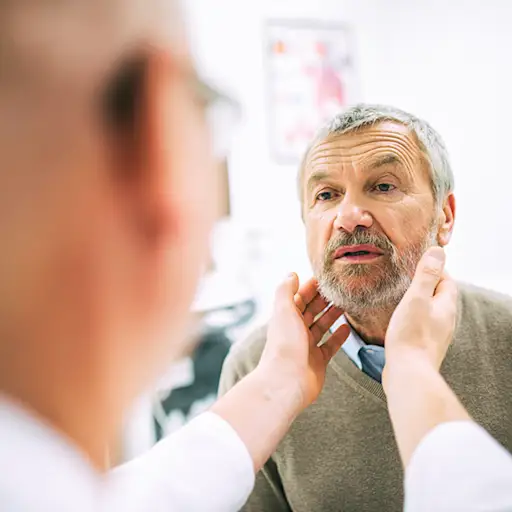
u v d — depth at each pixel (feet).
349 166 2.33
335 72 7.44
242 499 1.67
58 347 0.70
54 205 0.67
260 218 7.45
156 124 0.68
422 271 1.83
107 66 0.67
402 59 7.45
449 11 7.23
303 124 7.43
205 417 1.81
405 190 2.34
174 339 0.84
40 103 0.65
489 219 7.50
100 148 0.68
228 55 7.09
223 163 0.87
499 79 7.40
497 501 1.06
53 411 0.73
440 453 1.21
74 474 0.73
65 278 0.69
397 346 1.69
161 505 1.43
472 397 2.38
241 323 6.52
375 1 7.43
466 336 2.49
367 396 2.45
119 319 0.74
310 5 7.33
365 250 2.34
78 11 0.66
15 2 0.64
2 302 0.67
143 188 0.70
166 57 0.70
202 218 0.80
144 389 0.84
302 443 2.52
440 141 2.50
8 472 0.67
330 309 2.41
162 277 0.76
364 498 2.40
